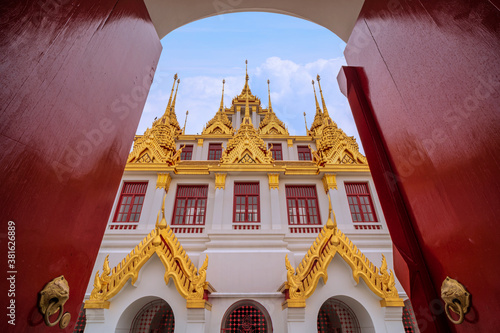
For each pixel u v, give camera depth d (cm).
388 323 867
